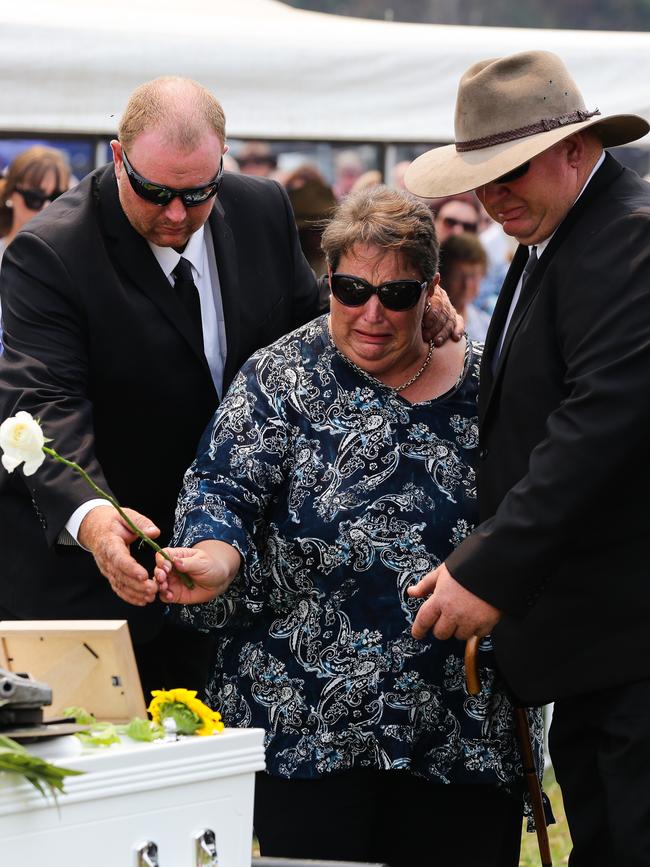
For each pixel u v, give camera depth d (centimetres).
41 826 268
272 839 394
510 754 407
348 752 389
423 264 388
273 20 826
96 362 448
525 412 376
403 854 412
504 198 375
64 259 442
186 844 287
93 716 313
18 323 442
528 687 379
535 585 352
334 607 391
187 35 695
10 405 428
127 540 391
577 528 349
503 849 417
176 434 466
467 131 379
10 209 691
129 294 448
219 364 468
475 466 404
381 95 728
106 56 684
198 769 287
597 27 3850
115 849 277
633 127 371
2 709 278
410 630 390
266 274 480
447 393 405
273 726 392
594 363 349
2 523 458
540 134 366
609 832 380
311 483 393
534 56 374
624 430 343
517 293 398
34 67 677
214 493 393
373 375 400
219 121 429
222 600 395
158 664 490
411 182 393
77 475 411
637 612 367
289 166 728
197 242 460
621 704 369
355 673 389
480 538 355
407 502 394
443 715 397
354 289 384
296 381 399
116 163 438
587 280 356
